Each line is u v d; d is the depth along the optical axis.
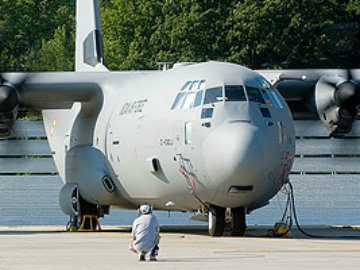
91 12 61.97
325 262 28.88
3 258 30.91
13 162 73.62
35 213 72.88
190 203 43.34
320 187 72.06
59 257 31.25
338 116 47.25
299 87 50.19
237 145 39.16
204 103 41.31
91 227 52.91
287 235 45.06
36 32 141.62
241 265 27.97
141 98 46.25
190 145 41.06
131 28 126.56
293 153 43.44
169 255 31.75
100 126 50.03
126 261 29.64
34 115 83.88
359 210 71.69
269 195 41.84
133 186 46.69
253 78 42.88
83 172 51.00
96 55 60.75
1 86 48.94
